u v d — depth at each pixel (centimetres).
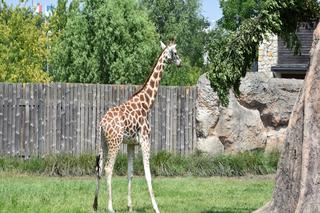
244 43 977
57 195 1269
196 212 1121
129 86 1859
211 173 1778
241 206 1215
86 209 1081
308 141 670
